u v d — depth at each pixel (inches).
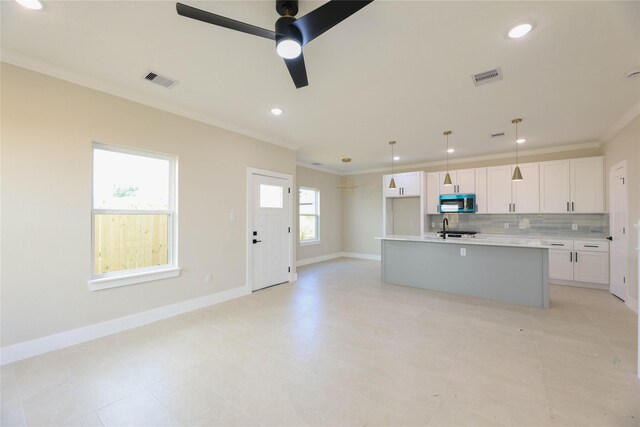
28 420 65.2
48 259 98.1
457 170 232.5
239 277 162.6
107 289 112.0
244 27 62.3
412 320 125.4
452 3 67.6
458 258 166.9
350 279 205.0
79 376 82.9
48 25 76.5
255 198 173.8
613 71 98.3
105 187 114.7
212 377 82.4
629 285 141.7
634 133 134.0
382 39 81.6
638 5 67.4
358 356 94.0
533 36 80.0
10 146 91.4
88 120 106.8
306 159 247.8
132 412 68.1
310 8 70.4
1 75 90.1
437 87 111.3
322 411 68.2
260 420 65.4
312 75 102.6
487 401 71.1
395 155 229.5
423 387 77.0
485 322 122.7
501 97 119.8
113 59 93.5
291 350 98.4
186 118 137.6
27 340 94.0
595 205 178.5
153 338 108.3
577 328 115.8
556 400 71.0
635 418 64.5
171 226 134.6
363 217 305.4
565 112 135.6
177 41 83.7
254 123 154.6
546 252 142.2
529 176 201.8
